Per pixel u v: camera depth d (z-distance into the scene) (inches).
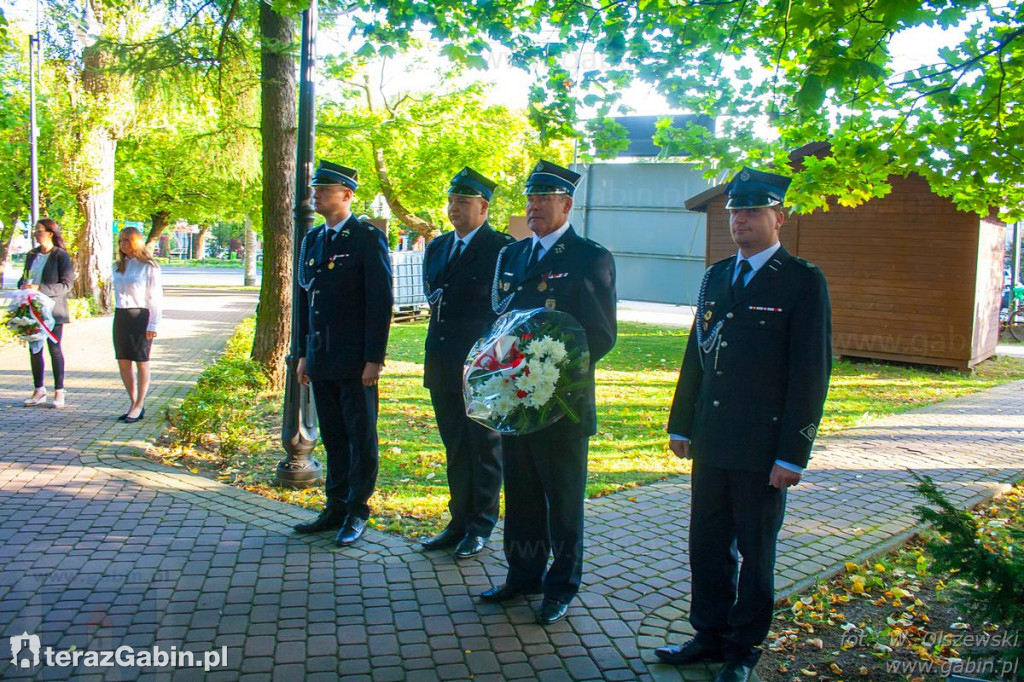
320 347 199.3
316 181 201.2
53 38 408.5
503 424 148.4
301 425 247.8
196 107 398.9
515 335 149.9
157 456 280.1
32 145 750.5
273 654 144.7
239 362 336.8
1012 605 116.6
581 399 154.8
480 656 146.0
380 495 239.9
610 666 143.6
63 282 359.9
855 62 163.2
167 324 759.7
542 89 207.2
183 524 211.3
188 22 366.0
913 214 537.6
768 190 133.6
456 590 173.5
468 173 189.6
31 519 211.6
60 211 898.7
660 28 206.4
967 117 192.4
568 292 157.8
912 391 454.0
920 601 171.3
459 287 191.2
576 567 163.8
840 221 563.8
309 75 242.2
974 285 520.4
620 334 713.0
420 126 713.0
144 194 1151.0
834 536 211.0
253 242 1509.6
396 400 396.2
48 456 274.4
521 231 805.2
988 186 212.8
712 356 138.9
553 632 155.5
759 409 133.0
